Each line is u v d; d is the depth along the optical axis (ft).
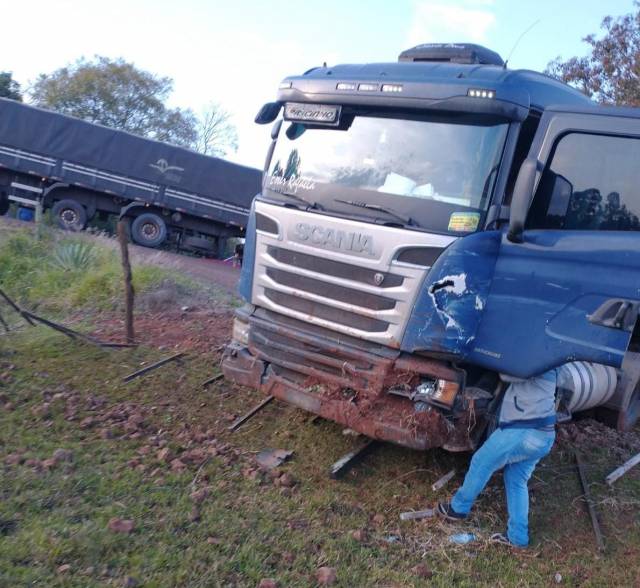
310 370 17.60
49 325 25.11
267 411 21.45
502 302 15.70
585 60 70.23
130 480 15.62
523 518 15.60
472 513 16.85
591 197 15.58
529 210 15.88
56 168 67.62
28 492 14.21
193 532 13.94
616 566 15.46
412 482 18.17
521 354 15.38
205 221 73.92
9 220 62.69
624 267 14.60
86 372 22.84
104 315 30.22
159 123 143.33
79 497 14.44
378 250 16.24
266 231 18.54
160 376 23.11
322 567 13.44
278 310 18.24
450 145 16.44
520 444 15.19
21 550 12.12
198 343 26.81
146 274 34.78
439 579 13.98
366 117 17.76
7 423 17.79
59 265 36.94
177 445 18.25
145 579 12.10
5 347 24.25
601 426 23.72
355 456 18.62
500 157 15.93
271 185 19.11
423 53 19.70
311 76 18.86
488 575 14.48
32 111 66.74
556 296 15.20
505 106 15.71
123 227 26.00
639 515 17.97
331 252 17.04
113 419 19.29
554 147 15.88
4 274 35.86
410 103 16.72
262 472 17.49
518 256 15.64
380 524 15.94
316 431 20.26
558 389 16.83
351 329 16.83
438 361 16.10
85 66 138.62
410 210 16.38
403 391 16.31
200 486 16.02
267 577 12.94
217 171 71.72
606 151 15.52
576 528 17.03
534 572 14.75
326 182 17.83
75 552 12.39
